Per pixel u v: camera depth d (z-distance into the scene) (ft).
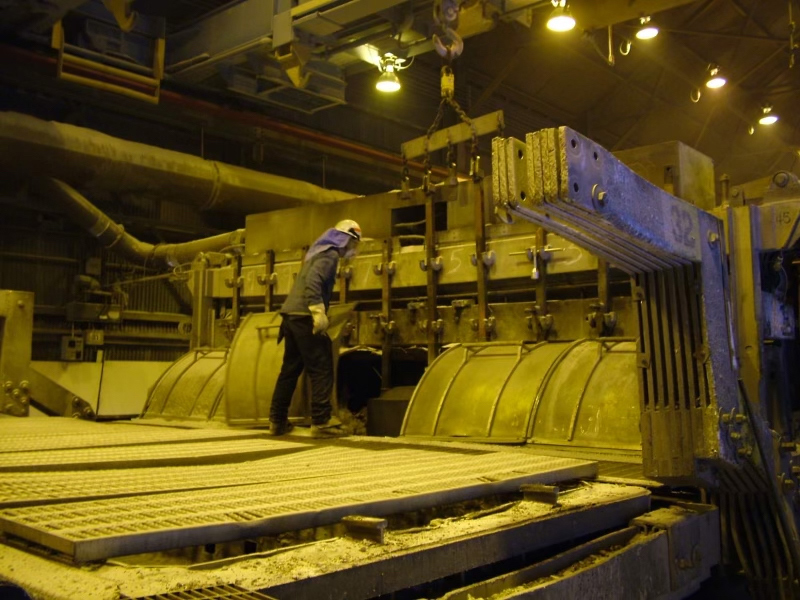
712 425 8.63
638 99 51.03
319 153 39.73
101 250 34.24
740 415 8.96
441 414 15.06
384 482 8.13
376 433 17.99
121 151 28.02
